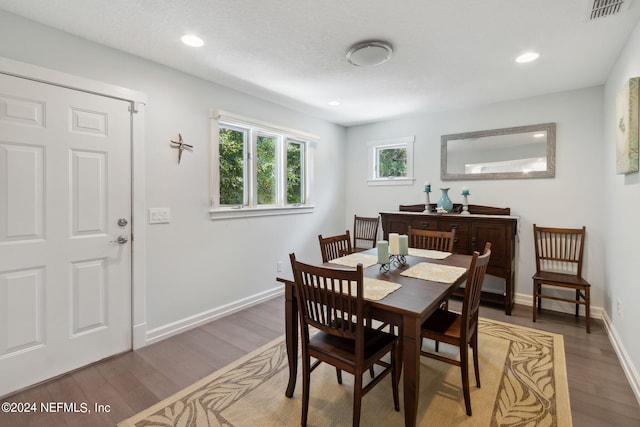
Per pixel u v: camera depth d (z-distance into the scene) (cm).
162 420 168
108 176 228
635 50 197
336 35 211
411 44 222
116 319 234
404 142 430
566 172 323
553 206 330
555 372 211
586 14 184
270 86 307
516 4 175
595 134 308
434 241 293
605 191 293
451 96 337
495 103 360
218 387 197
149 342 254
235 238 324
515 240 344
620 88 236
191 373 212
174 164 268
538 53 235
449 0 172
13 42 186
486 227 329
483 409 175
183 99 273
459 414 172
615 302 252
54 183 204
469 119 379
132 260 242
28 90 192
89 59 217
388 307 147
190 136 279
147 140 249
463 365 171
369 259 240
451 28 201
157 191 257
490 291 373
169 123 264
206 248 296
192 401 183
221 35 211
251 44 223
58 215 206
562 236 323
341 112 400
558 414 171
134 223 242
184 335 270
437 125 402
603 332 274
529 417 169
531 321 299
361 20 192
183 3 176
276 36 212
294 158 408
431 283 181
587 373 211
